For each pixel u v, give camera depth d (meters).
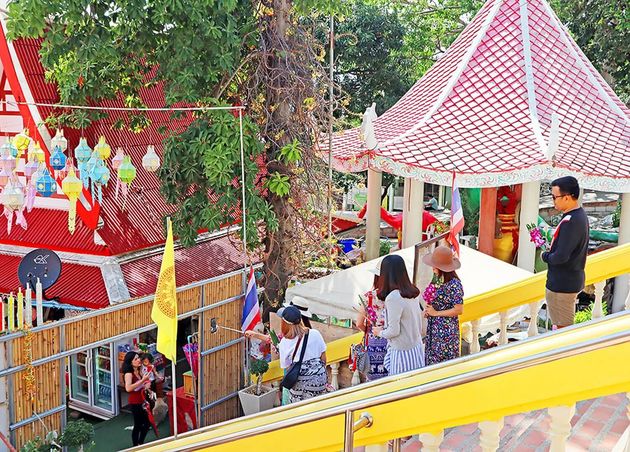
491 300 9.41
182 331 17.58
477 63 18.19
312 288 12.51
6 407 10.01
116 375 13.96
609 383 3.68
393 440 5.09
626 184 15.34
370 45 26.95
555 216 27.83
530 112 17.02
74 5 12.91
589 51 26.75
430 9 31.95
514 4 18.56
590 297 16.84
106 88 15.05
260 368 12.49
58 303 15.94
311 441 4.79
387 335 7.32
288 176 15.62
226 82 14.92
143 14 13.23
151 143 18.34
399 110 18.95
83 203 16.36
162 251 17.64
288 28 15.39
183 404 13.01
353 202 30.44
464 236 22.20
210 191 16.48
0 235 17.69
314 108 15.81
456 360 4.57
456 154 16.20
